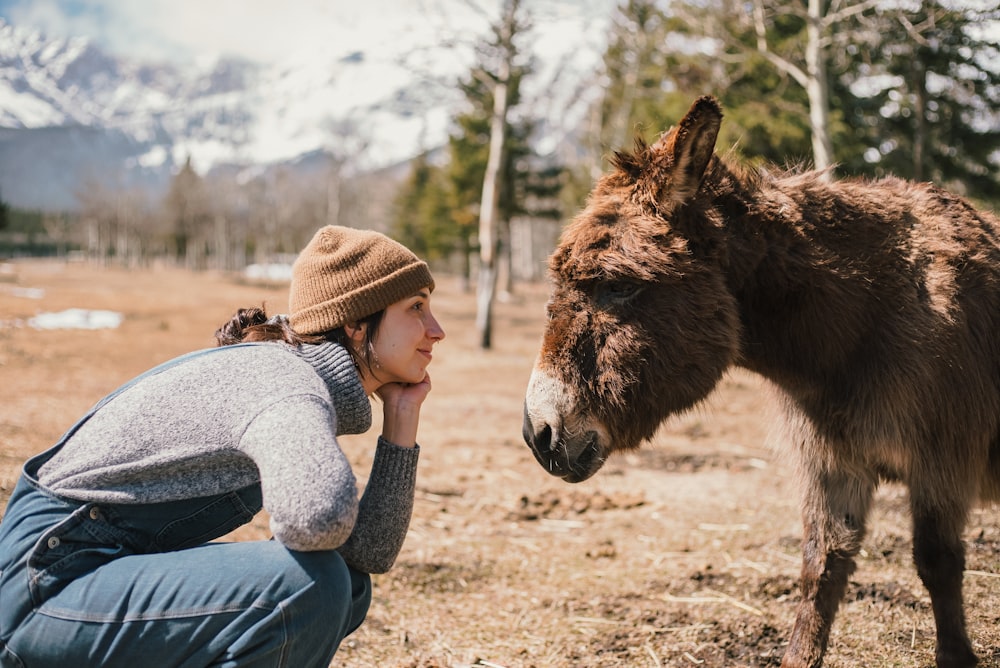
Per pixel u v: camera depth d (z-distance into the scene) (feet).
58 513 5.91
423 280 6.88
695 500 17.38
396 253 6.80
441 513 16.33
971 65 47.93
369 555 6.97
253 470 6.04
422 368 7.13
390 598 12.06
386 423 7.16
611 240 8.38
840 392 8.80
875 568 13.00
